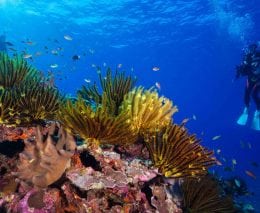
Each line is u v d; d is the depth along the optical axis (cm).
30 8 1098
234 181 237
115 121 95
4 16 1198
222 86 2986
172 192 112
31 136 110
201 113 3788
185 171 106
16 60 148
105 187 94
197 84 2936
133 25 1255
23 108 112
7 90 118
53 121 117
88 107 96
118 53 1745
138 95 110
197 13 1105
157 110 113
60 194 89
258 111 385
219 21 1185
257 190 429
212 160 111
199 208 117
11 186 91
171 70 2250
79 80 2662
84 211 90
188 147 107
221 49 1627
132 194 98
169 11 1088
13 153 107
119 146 108
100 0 999
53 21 1229
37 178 85
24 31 1372
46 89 121
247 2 970
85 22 1230
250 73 385
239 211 200
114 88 134
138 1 1006
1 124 109
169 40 1466
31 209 84
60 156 86
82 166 95
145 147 111
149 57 1834
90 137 99
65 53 1617
